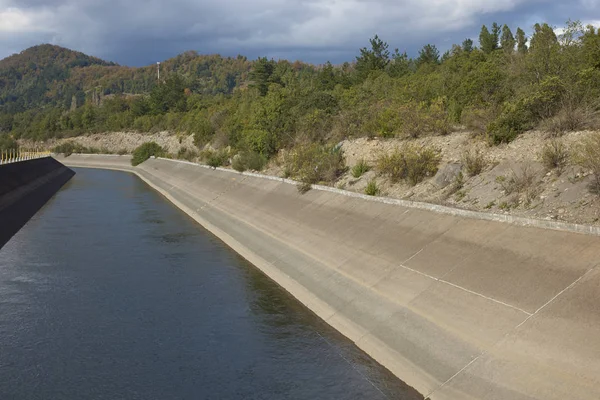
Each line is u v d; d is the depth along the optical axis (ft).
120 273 87.92
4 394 47.75
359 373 49.62
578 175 63.21
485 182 76.13
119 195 207.31
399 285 59.98
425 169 91.86
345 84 283.59
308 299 71.00
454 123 108.78
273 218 111.14
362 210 87.51
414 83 151.84
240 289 78.23
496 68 114.83
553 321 41.98
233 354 55.31
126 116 475.72
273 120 178.40
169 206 175.11
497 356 42.27
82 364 53.62
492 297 48.93
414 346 49.70
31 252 103.86
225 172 185.68
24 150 480.23
